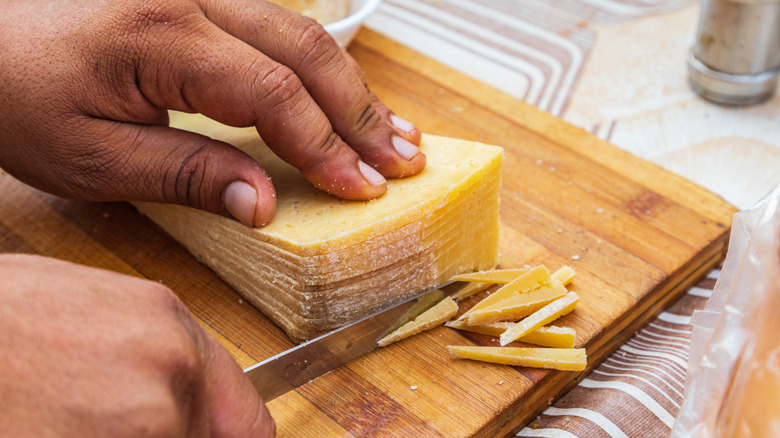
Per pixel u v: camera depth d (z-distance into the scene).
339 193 1.11
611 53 1.96
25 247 1.33
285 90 1.02
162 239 1.35
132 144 1.11
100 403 0.60
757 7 1.61
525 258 1.30
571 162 1.52
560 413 1.08
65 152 1.13
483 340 1.13
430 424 1.00
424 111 1.67
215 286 1.25
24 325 0.62
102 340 0.64
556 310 1.12
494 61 1.94
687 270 1.30
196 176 1.09
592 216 1.39
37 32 1.08
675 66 1.91
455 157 1.22
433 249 1.14
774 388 0.77
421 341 1.13
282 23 1.09
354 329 1.07
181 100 1.08
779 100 1.78
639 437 1.01
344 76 1.10
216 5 1.11
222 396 0.76
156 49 1.03
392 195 1.12
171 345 0.66
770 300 0.79
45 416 0.59
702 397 0.79
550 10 2.15
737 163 1.59
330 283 1.08
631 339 1.25
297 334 1.14
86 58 1.06
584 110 1.77
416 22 2.11
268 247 1.09
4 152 1.19
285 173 1.22
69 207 1.41
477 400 1.03
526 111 1.66
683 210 1.39
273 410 1.03
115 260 1.30
